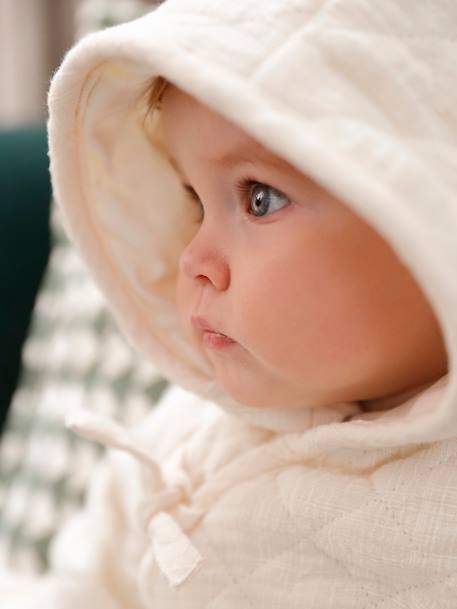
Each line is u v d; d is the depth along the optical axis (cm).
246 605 53
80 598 67
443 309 33
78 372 86
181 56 38
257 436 57
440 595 46
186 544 52
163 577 57
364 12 40
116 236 58
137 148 55
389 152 36
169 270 59
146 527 56
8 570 81
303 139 35
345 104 38
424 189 35
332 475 50
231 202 45
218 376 49
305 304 42
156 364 60
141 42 39
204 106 44
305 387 46
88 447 83
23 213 109
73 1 146
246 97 36
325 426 48
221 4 40
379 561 47
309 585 50
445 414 39
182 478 57
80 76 47
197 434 61
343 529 48
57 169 53
